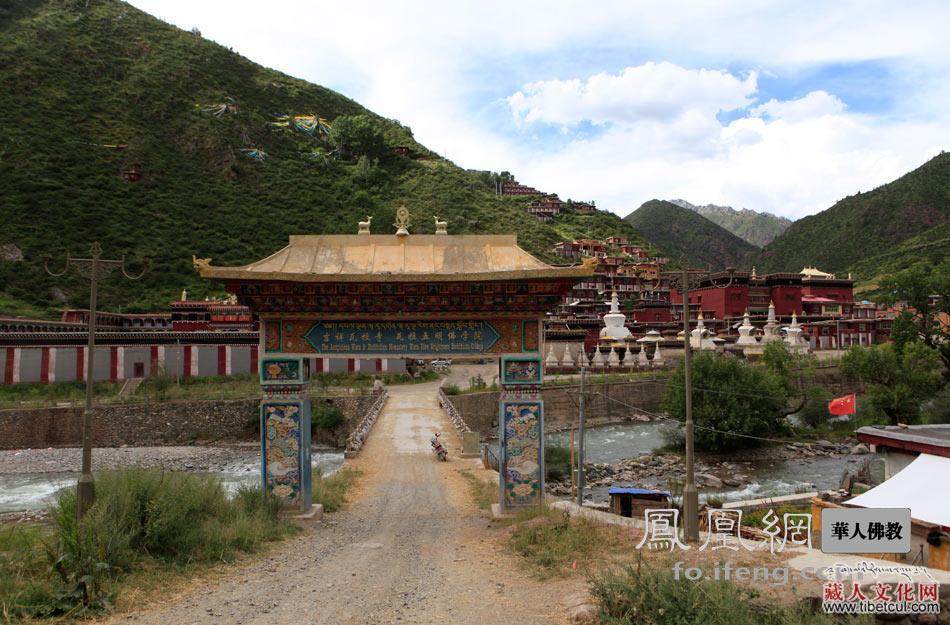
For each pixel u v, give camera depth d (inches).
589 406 2439.7
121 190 4490.7
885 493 637.3
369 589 437.7
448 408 1888.5
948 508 570.9
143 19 6884.8
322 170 5900.6
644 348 3048.7
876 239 7760.8
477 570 489.7
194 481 631.2
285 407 685.3
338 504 819.4
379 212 5344.5
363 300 674.2
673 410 1934.1
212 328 2952.8
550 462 1565.0
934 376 1957.4
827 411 2103.8
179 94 5910.4
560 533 544.7
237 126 5846.5
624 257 5674.2
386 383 2645.2
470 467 1169.4
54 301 3307.1
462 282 655.8
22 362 2172.7
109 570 411.2
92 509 466.9
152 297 3597.4
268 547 558.9
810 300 4377.5
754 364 2240.4
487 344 693.3
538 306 685.9
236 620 369.7
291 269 669.9
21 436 1899.6
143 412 2010.3
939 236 6702.8
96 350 2271.2
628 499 1050.7
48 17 6087.6
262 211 4928.6
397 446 1412.4
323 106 7278.5
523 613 381.4
